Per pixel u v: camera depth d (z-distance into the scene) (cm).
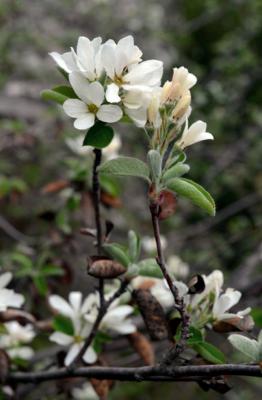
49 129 140
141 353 64
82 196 77
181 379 53
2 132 122
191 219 174
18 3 174
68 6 209
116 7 221
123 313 63
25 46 183
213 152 184
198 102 187
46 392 83
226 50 201
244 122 195
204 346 55
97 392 62
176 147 50
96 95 49
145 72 50
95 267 55
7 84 167
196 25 218
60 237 81
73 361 60
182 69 50
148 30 213
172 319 56
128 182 164
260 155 178
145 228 157
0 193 96
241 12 218
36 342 104
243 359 108
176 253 143
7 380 65
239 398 136
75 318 63
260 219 158
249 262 115
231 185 179
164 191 55
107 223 58
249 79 198
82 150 81
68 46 192
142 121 50
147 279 64
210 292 56
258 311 63
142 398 137
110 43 50
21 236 101
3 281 61
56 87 52
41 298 79
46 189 78
